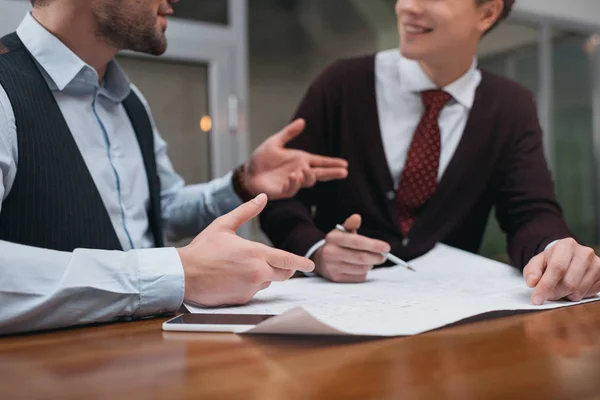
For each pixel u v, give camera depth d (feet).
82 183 3.09
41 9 3.26
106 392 1.39
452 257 3.66
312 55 13.66
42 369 1.59
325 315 2.19
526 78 12.91
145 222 3.76
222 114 9.52
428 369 1.54
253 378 1.48
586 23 13.56
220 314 2.23
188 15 9.22
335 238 3.21
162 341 1.89
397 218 4.29
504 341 1.83
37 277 2.12
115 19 3.22
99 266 2.24
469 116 4.33
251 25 13.07
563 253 2.55
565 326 2.05
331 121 4.61
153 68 8.98
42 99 3.06
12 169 2.84
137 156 3.78
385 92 4.49
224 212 4.11
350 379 1.46
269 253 2.44
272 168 3.88
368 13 13.33
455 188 4.28
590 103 13.94
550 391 1.35
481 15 4.02
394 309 2.31
